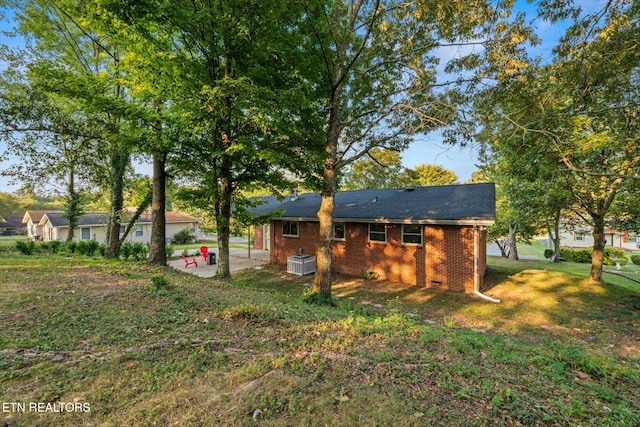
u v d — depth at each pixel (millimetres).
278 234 16203
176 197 10398
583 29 5762
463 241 10430
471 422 2289
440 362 3355
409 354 3529
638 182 8688
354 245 13258
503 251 21953
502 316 7883
